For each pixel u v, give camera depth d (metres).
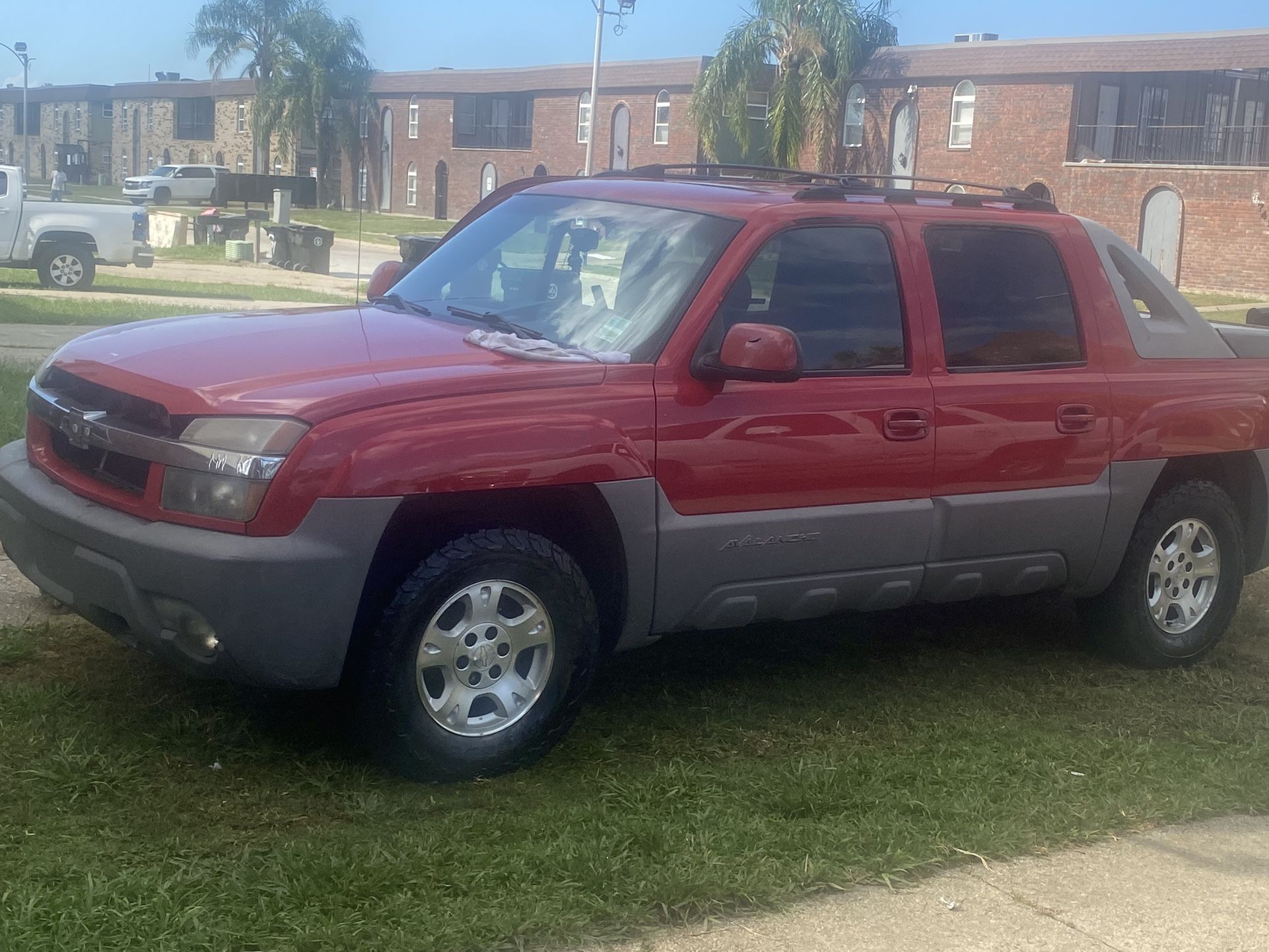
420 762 4.17
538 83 59.56
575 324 4.75
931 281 5.11
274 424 3.89
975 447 5.12
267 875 3.45
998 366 5.24
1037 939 3.56
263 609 3.85
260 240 39.09
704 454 4.51
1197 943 3.62
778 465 4.67
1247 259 36.78
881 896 3.71
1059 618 6.64
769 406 4.64
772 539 4.70
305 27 65.44
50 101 100.62
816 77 43.69
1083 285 5.54
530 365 4.36
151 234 37.84
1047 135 41.12
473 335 4.60
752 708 5.11
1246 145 42.59
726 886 3.57
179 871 3.44
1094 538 5.55
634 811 4.09
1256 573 7.84
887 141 45.06
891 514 4.95
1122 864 4.05
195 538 3.88
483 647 4.24
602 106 56.88
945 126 43.59
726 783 4.34
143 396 4.11
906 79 44.09
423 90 66.38
